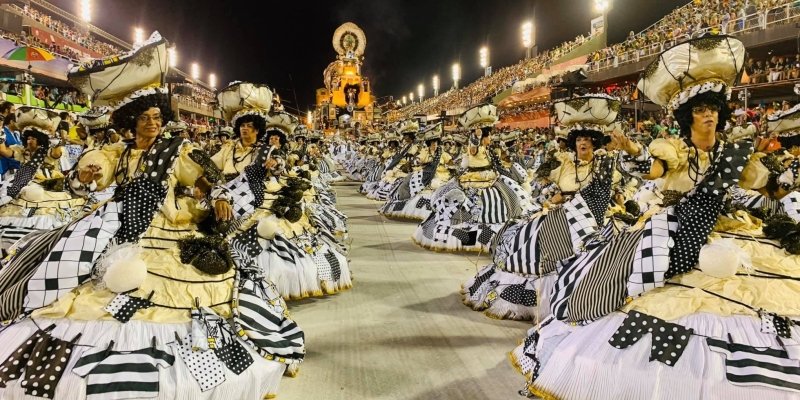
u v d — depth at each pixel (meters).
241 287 3.33
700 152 3.09
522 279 4.97
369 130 32.06
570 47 32.12
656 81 3.16
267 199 5.55
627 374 2.79
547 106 22.98
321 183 13.29
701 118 3.01
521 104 27.08
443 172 11.55
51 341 2.74
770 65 13.94
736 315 2.82
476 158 8.27
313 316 5.11
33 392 2.60
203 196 3.38
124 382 2.66
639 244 3.06
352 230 10.08
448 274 6.73
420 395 3.56
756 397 2.57
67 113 7.70
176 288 3.03
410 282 6.35
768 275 2.94
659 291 2.98
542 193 5.29
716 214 3.03
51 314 2.82
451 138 12.53
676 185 3.14
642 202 3.59
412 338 4.56
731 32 15.18
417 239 8.62
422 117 17.75
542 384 3.12
